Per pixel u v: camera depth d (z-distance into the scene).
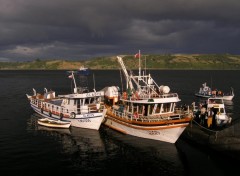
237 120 39.41
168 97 42.69
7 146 39.72
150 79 45.56
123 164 33.34
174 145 39.41
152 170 31.75
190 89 122.00
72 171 31.33
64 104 53.62
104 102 54.84
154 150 37.69
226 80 182.50
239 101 80.75
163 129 39.19
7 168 32.03
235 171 31.44
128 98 45.31
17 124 52.72
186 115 40.31
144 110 42.12
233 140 33.31
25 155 36.12
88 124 48.25
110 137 43.78
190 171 31.47
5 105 75.75
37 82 172.88
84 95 50.53
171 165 33.06
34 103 62.56
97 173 30.91
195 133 39.19
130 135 44.44
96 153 36.97
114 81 177.12
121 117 45.38
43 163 33.56
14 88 131.12
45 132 46.97
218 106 43.91
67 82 170.12
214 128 37.62
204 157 35.34
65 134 45.66
